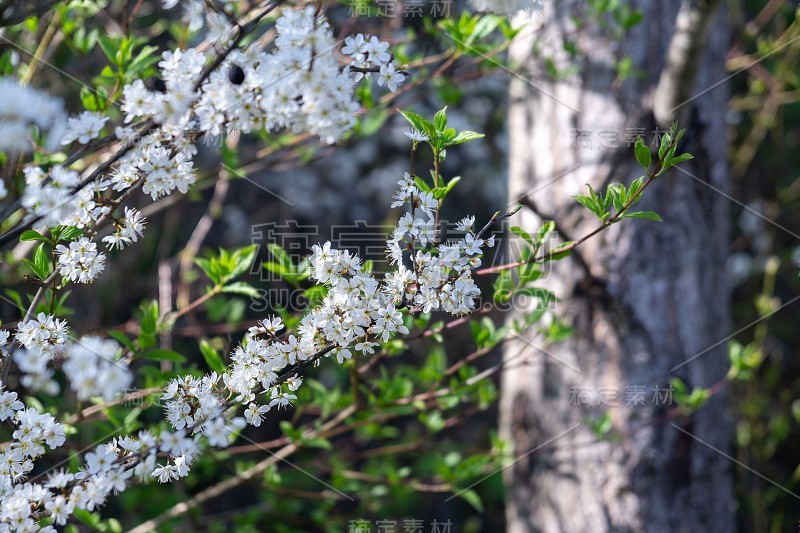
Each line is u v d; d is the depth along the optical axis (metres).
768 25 3.52
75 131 1.66
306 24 1.65
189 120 1.68
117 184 1.69
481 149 3.59
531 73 2.11
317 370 2.75
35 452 1.68
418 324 1.86
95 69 2.17
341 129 1.64
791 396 3.38
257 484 2.12
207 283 2.84
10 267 2.09
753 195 3.61
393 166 3.69
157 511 2.47
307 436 2.04
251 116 1.65
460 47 1.98
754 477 2.94
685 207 2.06
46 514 1.63
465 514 3.34
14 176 1.88
